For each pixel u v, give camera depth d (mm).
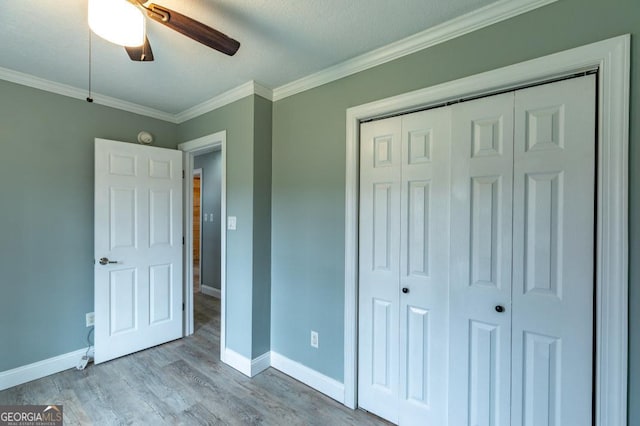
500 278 1446
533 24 1324
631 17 1136
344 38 1669
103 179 2424
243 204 2348
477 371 1507
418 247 1697
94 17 1076
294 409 1901
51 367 2264
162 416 1810
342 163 1992
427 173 1667
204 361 2494
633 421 1143
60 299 2324
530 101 1366
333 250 2039
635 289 1138
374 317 1869
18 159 2137
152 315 2715
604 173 1181
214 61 1931
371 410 1872
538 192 1347
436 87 1587
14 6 1396
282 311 2352
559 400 1302
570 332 1276
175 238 2863
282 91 2336
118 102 2588
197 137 2779
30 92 2176
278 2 1381
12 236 2119
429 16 1479
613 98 1156
